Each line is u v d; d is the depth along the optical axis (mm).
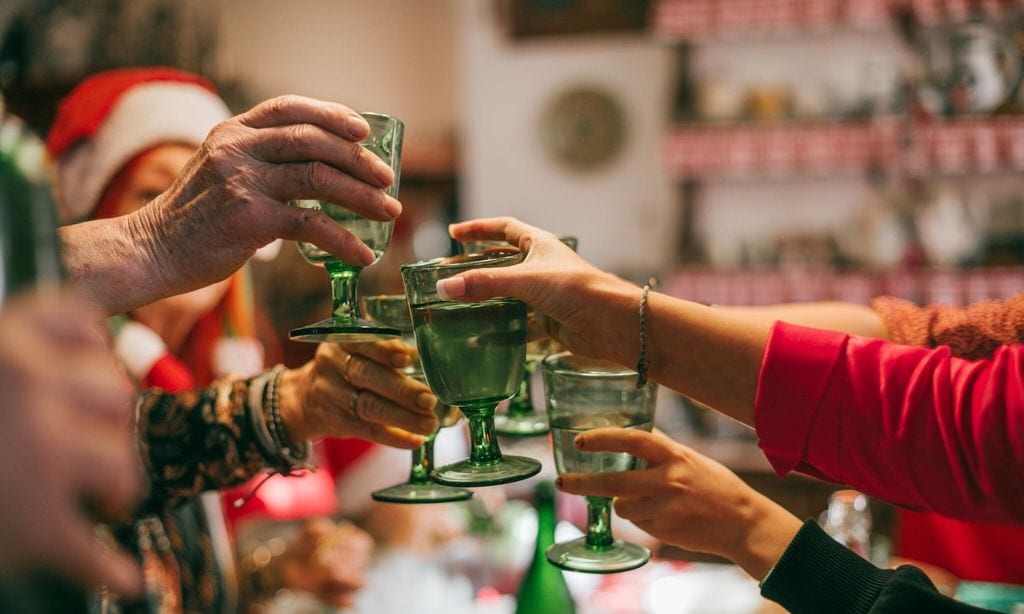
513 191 4758
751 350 824
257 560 1678
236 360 1668
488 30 4734
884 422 801
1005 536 1839
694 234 4297
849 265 3975
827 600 805
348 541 1698
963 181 3926
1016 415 768
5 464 306
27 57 4629
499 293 782
